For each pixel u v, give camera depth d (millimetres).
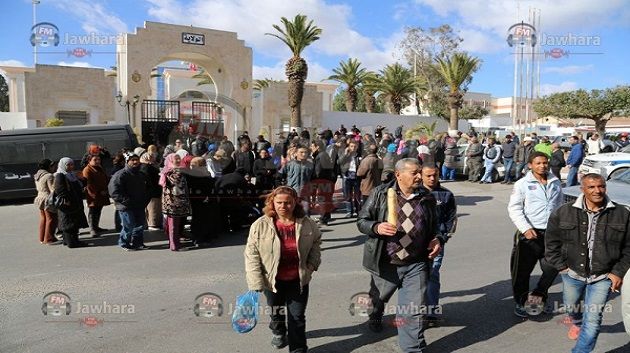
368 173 10156
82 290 6039
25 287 6148
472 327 4898
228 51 26656
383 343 4523
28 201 14172
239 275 6676
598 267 3883
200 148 15164
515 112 44719
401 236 4117
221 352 4352
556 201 4926
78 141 14391
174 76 30672
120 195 7914
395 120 33094
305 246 4121
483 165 17594
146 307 5449
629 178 8992
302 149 9961
